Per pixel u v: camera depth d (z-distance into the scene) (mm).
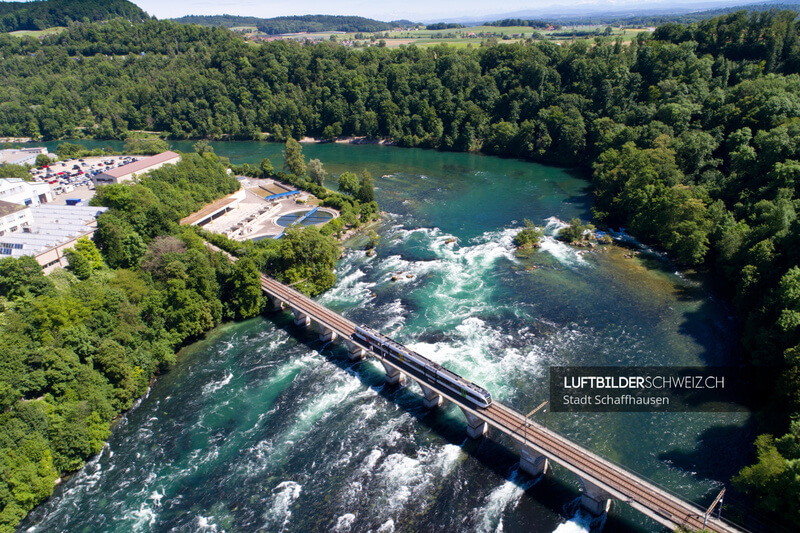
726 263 143250
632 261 163750
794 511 70438
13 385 90438
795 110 179625
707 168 189000
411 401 108312
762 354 103062
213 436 100188
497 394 105500
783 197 141000
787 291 102938
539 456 86438
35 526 82938
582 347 120625
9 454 84438
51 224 152125
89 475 92562
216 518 83312
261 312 145375
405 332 128625
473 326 130375
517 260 167000
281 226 197250
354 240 190875
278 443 97875
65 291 118125
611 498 83688
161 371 120125
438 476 89000
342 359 123062
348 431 100062
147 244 157750
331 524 81125
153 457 95938
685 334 123938
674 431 94938
